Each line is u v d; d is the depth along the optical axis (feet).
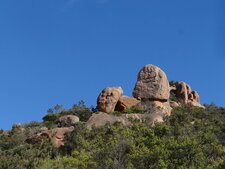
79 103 290.56
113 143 155.94
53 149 202.08
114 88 272.92
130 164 141.49
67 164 151.33
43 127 242.99
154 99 273.33
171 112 264.72
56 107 287.28
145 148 150.00
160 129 182.70
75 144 196.75
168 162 140.87
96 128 210.38
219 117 261.03
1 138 223.30
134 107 261.85
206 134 181.06
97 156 152.56
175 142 151.53
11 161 174.40
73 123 242.99
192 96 309.42
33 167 170.60
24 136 221.25
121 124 213.46
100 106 265.13
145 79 280.92
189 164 143.43
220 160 146.51
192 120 241.14
